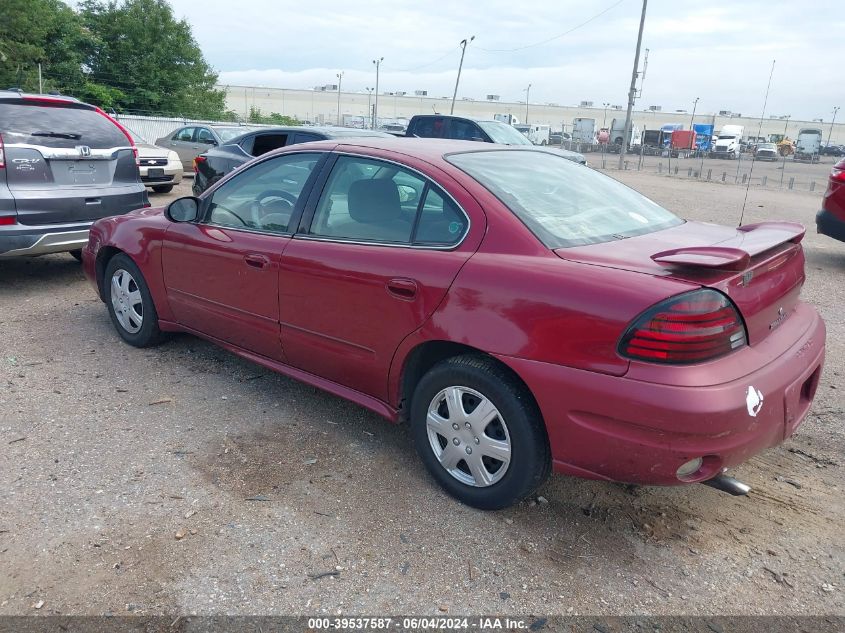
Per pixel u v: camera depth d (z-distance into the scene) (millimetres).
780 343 2912
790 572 2795
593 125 56688
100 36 44969
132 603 2533
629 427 2580
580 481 3439
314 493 3260
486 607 2566
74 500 3139
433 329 3064
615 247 2998
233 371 4699
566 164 3939
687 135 51281
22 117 6031
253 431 3857
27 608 2498
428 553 2855
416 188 3336
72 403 4121
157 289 4684
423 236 3244
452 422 3127
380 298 3277
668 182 25000
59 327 5500
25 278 7051
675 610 2576
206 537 2910
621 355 2568
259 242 3889
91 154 6395
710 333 2521
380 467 3514
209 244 4184
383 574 2723
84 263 5383
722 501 3287
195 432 3816
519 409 2865
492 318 2875
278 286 3770
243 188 4160
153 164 12234
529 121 100438
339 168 3699
